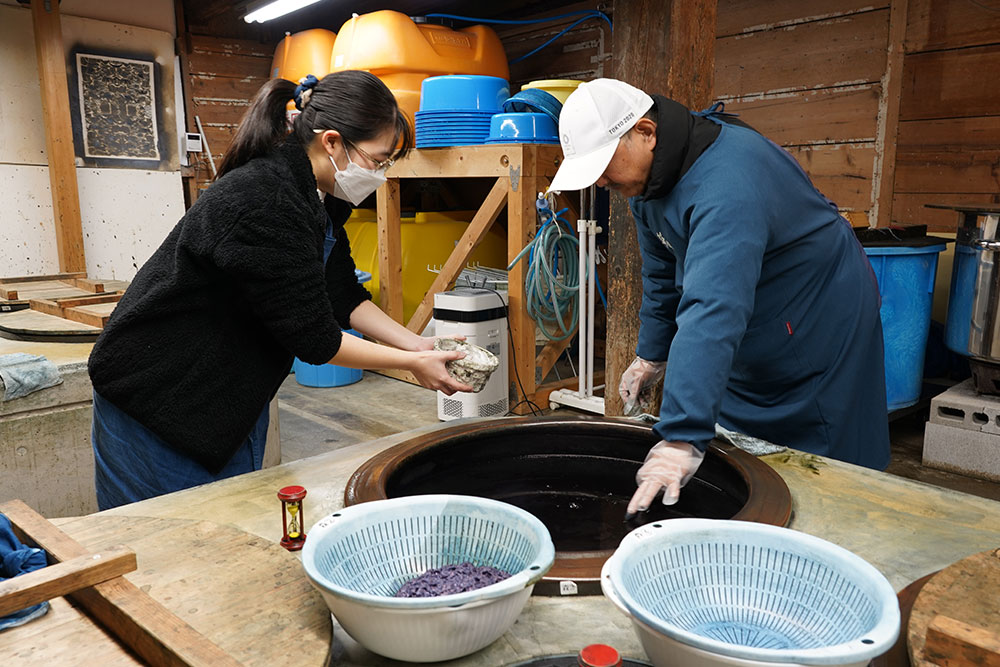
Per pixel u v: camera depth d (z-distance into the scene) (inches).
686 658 27.4
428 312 170.2
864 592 31.3
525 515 37.2
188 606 35.5
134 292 56.7
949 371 154.9
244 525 46.6
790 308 65.0
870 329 69.3
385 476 50.8
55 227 216.5
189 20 239.1
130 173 230.5
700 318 52.6
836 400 68.3
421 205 239.3
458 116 156.1
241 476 54.4
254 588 37.1
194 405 57.1
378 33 172.2
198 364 56.5
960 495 50.4
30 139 212.1
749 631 33.9
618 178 61.6
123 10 222.7
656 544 34.6
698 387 51.3
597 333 193.9
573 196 158.9
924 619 32.4
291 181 53.2
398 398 176.2
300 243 52.5
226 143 252.2
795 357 67.1
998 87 130.6
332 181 59.6
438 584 35.4
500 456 63.5
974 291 122.0
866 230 127.6
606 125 58.4
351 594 30.1
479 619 31.1
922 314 132.7
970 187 137.2
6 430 90.7
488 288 166.2
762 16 161.5
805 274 64.0
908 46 140.3
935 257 132.3
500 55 191.0
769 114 163.9
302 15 256.1
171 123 237.5
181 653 30.0
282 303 52.4
